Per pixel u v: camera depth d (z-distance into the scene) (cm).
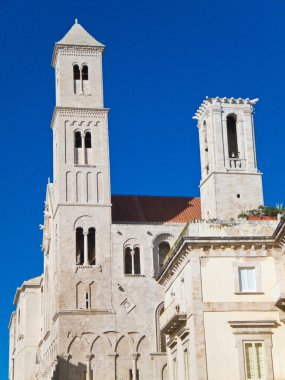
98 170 10038
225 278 6109
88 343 9219
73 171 9962
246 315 6022
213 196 9219
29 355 11881
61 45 10488
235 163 9400
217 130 9475
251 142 9531
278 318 6019
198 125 10044
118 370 9212
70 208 9775
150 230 9881
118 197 10506
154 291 9588
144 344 9362
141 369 9262
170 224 9962
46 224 11069
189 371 6134
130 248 9781
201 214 9950
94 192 9919
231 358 5878
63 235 9631
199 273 6103
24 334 11981
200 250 6166
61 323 9238
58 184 9900
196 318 5969
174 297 6912
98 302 9419
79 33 10675
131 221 9988
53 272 10088
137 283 9588
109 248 9688
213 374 5822
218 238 6156
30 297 12150
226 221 6288
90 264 9694
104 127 10262
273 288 6094
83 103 10325
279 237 6075
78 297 9400
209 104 9588
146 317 9462
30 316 12075
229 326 5962
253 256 6191
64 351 9138
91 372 9138
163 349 9406
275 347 5938
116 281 9544
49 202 10862
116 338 9312
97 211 9831
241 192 9262
